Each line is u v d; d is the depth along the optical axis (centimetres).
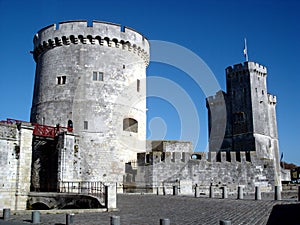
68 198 2280
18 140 2542
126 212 1792
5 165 2441
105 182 3309
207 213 1619
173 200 2350
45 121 3672
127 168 3581
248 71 6894
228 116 6956
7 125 2492
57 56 3788
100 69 3722
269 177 3872
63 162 2839
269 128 6950
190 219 1430
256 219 1341
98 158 3503
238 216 1459
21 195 2473
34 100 3969
